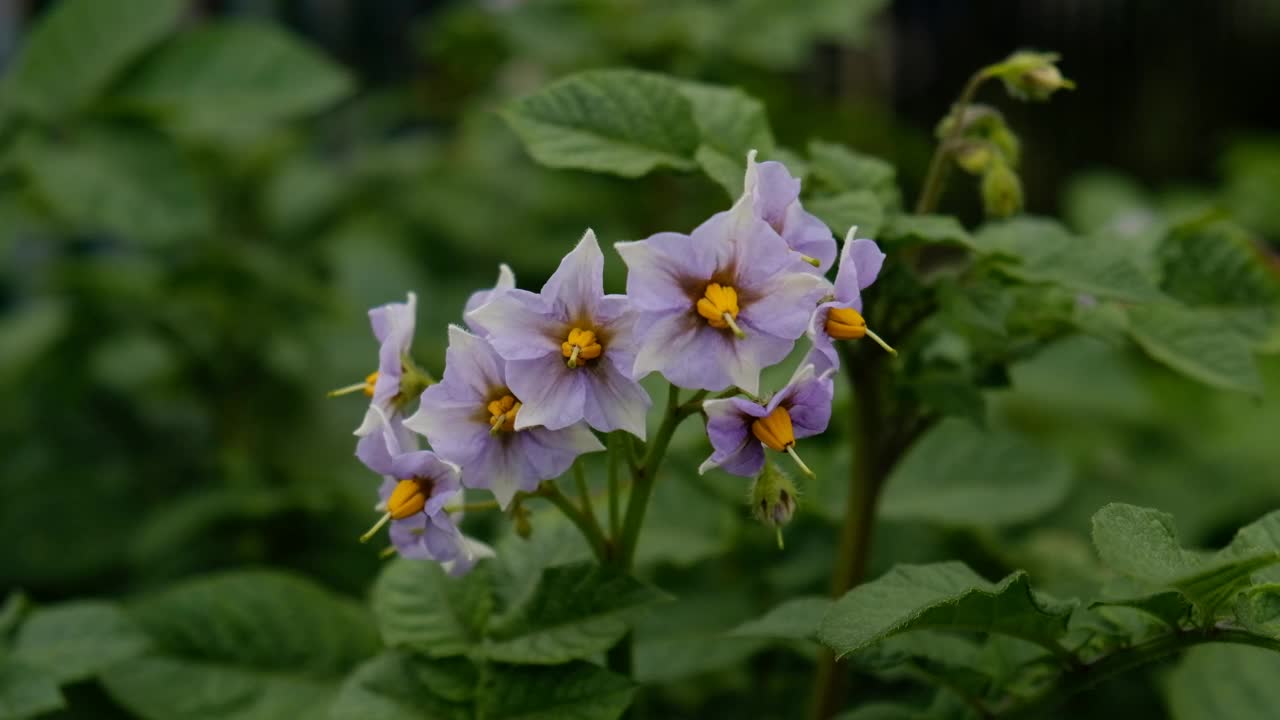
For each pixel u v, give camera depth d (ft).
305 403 2.77
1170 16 5.38
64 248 3.34
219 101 2.13
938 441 1.98
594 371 1.48
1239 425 3.17
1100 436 3.03
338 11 4.17
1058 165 5.49
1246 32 5.43
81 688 1.85
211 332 2.71
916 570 1.50
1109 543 1.41
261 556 2.32
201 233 2.14
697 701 1.97
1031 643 1.57
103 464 2.69
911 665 1.62
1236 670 1.72
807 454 2.01
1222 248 1.78
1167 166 5.53
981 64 5.27
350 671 1.79
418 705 1.60
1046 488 1.93
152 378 2.85
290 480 2.62
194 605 1.79
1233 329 1.74
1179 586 1.42
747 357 1.45
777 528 1.50
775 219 1.49
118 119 2.13
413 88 3.66
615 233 3.08
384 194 3.41
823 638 1.45
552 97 1.66
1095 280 1.62
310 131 4.04
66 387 2.77
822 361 1.46
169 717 1.74
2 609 2.52
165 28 2.14
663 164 1.64
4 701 1.71
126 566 2.57
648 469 1.57
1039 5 5.27
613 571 1.59
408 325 1.54
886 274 1.64
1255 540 1.49
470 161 3.45
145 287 2.61
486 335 1.50
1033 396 2.90
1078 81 5.45
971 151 1.68
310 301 2.70
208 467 2.71
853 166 1.67
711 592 1.95
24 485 2.61
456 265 3.29
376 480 2.57
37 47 2.11
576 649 1.57
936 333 1.71
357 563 2.28
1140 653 1.53
